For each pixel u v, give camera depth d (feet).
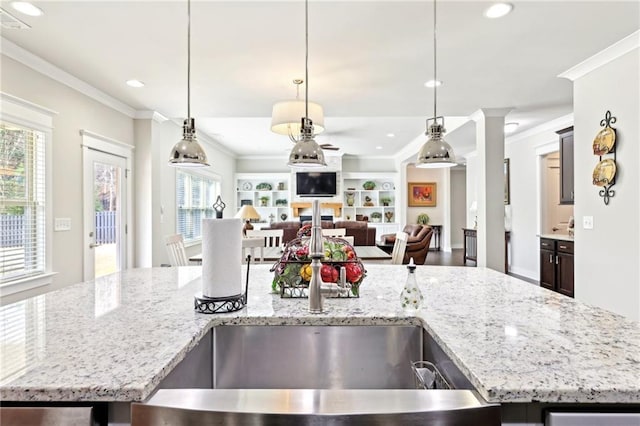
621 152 9.70
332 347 4.02
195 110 15.34
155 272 7.18
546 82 12.11
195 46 9.30
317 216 4.23
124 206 14.66
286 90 12.74
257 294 5.07
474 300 4.73
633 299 9.39
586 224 10.94
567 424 2.42
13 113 9.25
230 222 4.21
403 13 7.79
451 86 12.46
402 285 5.70
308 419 2.08
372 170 34.14
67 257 11.41
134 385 2.46
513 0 7.36
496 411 2.24
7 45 9.03
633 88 9.33
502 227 15.53
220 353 4.03
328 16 7.90
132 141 15.31
